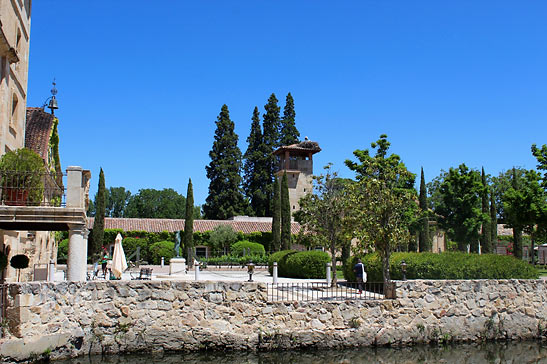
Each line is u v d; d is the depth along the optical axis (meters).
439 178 71.75
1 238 18.20
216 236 52.19
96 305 13.49
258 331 14.29
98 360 12.84
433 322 15.62
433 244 57.38
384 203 16.94
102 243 46.81
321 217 23.62
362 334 14.93
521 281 16.75
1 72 18.16
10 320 11.75
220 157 68.56
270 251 53.53
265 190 70.12
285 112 73.06
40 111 29.94
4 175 15.89
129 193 109.25
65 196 15.43
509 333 16.27
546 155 32.53
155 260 46.81
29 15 23.09
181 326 13.95
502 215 68.00
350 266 24.34
